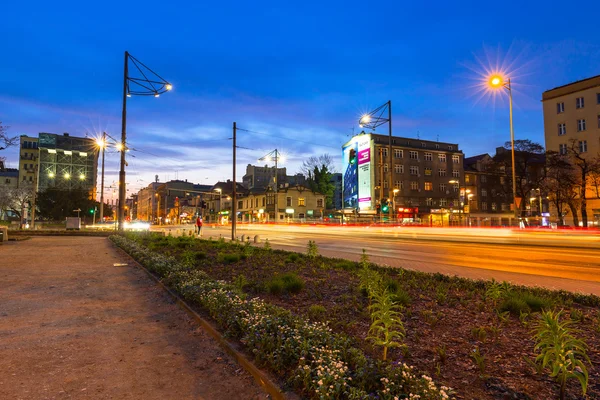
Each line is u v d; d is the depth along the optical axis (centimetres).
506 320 488
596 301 586
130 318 582
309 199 7156
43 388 342
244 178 9731
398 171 6044
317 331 392
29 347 448
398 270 919
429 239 2620
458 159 6669
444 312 547
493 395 296
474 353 369
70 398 324
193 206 11106
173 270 860
